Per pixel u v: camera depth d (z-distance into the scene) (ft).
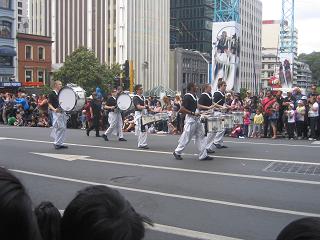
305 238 4.86
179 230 20.58
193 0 412.57
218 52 197.36
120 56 322.75
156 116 48.14
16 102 87.35
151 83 346.33
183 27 417.90
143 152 44.45
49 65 232.32
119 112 54.44
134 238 5.37
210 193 27.73
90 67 225.15
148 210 24.00
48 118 81.41
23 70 221.46
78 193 5.66
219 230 20.67
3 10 209.97
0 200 4.42
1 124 88.94
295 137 61.05
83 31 334.24
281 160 39.47
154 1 350.84
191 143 52.01
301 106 59.41
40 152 44.55
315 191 28.37
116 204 5.42
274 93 63.57
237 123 48.80
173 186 29.66
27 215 4.52
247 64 469.57
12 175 4.67
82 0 334.03
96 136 59.93
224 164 37.60
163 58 362.33
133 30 330.34
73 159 40.29
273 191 28.30
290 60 223.10
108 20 327.47
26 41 222.48
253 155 42.39
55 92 46.42
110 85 229.04
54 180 31.76
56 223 6.08
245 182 30.81
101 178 32.32
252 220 22.25
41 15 348.79
